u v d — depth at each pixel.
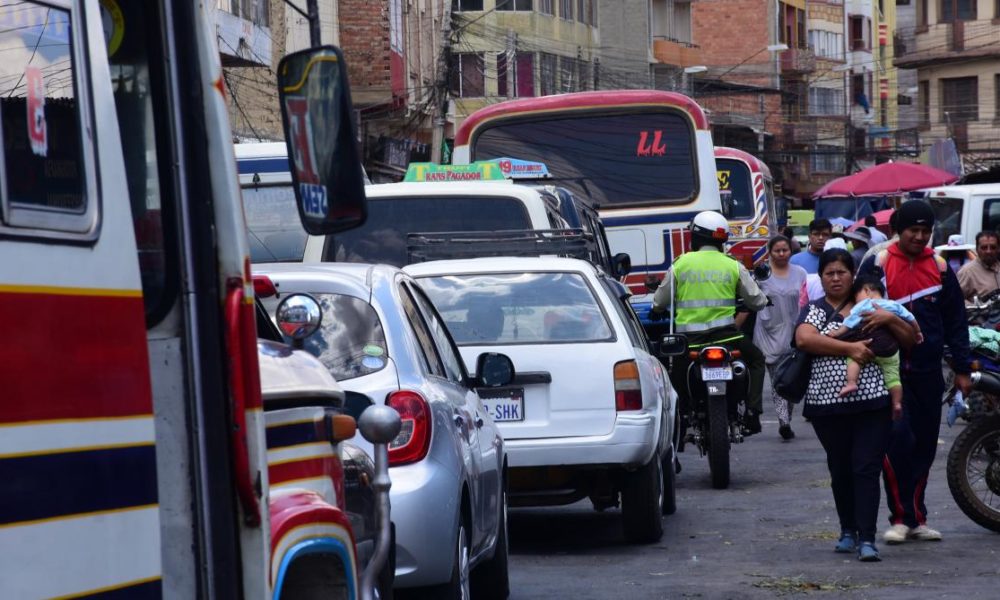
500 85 157.88
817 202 144.62
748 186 91.12
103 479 8.22
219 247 9.48
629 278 58.31
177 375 9.27
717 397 35.66
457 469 19.02
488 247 34.75
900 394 25.64
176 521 9.19
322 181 10.25
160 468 9.19
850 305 26.05
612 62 190.88
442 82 97.94
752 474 38.25
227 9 72.94
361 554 14.33
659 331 57.06
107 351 8.30
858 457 25.77
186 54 9.48
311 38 10.37
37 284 7.78
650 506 27.66
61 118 8.11
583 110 58.62
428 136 127.62
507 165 55.25
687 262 37.12
